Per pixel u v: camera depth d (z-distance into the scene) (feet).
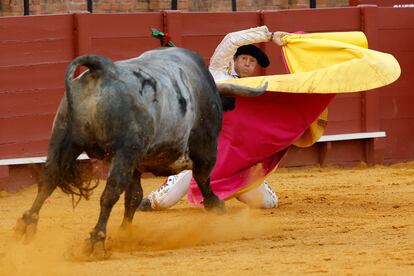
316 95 57.67
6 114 70.54
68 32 72.54
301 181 72.69
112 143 42.63
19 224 42.98
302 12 80.02
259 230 51.24
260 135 57.62
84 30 72.79
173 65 46.52
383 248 44.55
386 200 62.49
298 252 44.14
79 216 57.11
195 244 47.50
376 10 82.79
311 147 81.35
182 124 45.93
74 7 98.37
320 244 46.37
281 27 79.25
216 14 76.95
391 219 54.44
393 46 83.97
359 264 40.86
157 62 45.96
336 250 44.37
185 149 47.06
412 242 46.11
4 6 100.22
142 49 74.84
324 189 68.18
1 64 70.28
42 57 71.72
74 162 43.65
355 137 82.12
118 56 74.13
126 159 42.73
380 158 83.56
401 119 84.64
